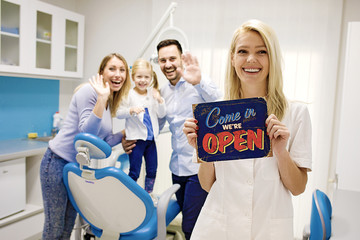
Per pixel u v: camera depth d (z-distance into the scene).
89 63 3.74
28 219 2.77
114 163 2.04
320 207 1.30
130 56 3.52
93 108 1.74
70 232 1.92
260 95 1.05
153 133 2.10
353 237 1.15
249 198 1.00
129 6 3.48
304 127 1.00
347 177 1.41
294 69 2.79
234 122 0.94
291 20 2.77
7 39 2.67
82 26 3.37
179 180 2.02
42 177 1.79
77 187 1.55
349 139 1.40
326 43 2.73
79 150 1.44
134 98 2.12
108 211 1.53
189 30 3.10
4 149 2.67
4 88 3.06
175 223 2.62
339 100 2.79
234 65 1.04
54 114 3.60
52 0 3.44
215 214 1.05
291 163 0.96
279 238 0.98
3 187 2.55
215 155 0.95
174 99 2.06
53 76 3.12
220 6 3.00
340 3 2.67
